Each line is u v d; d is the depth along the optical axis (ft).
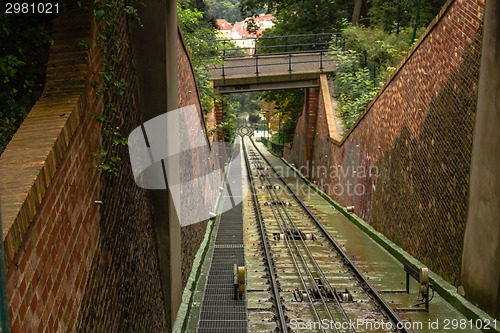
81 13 14.62
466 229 30.81
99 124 15.40
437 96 36.99
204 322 28.73
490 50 27.94
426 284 30.78
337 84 88.63
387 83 49.83
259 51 123.44
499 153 26.86
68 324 11.95
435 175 36.91
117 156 17.51
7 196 9.52
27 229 9.68
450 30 34.88
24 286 9.49
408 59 43.65
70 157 12.59
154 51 21.94
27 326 9.57
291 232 55.42
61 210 11.76
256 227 58.75
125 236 18.19
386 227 49.67
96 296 14.38
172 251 25.38
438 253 35.88
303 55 95.09
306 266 40.68
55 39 14.38
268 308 31.12
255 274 38.99
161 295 24.82
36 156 10.80
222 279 37.40
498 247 26.84
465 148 31.91
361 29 91.50
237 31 391.86
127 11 19.26
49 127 11.91
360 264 42.04
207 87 63.62
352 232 55.93
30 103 15.80
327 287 34.99
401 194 45.09
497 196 26.94
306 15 115.85
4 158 10.85
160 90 22.26
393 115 48.16
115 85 16.63
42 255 10.46
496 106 27.27
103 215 15.48
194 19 51.67
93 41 14.82
